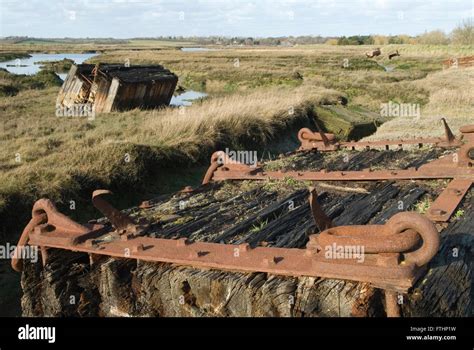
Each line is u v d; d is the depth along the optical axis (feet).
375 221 13.92
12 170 33.71
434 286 9.64
